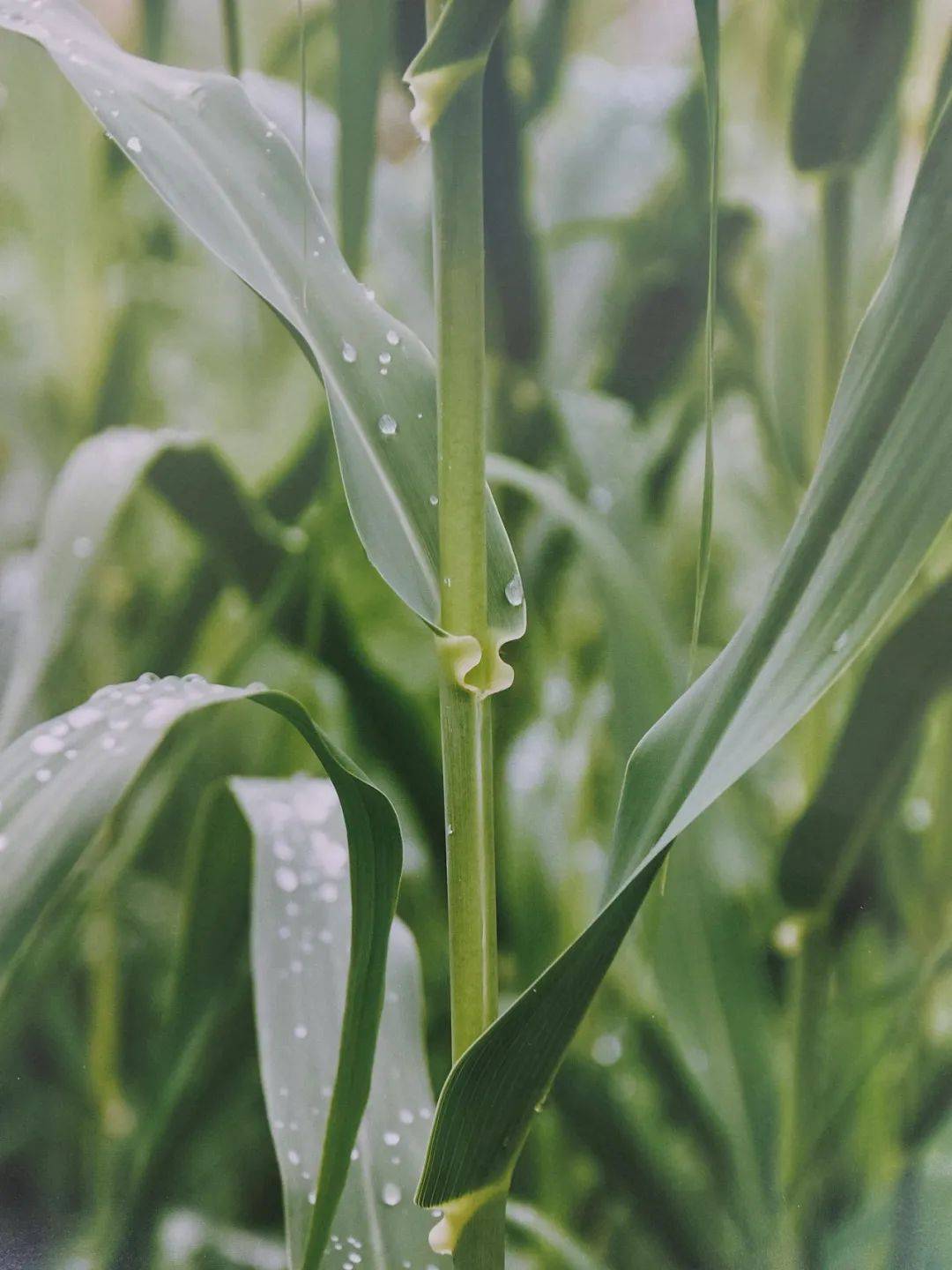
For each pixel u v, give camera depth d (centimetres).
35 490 128
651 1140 102
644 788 70
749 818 119
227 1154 115
